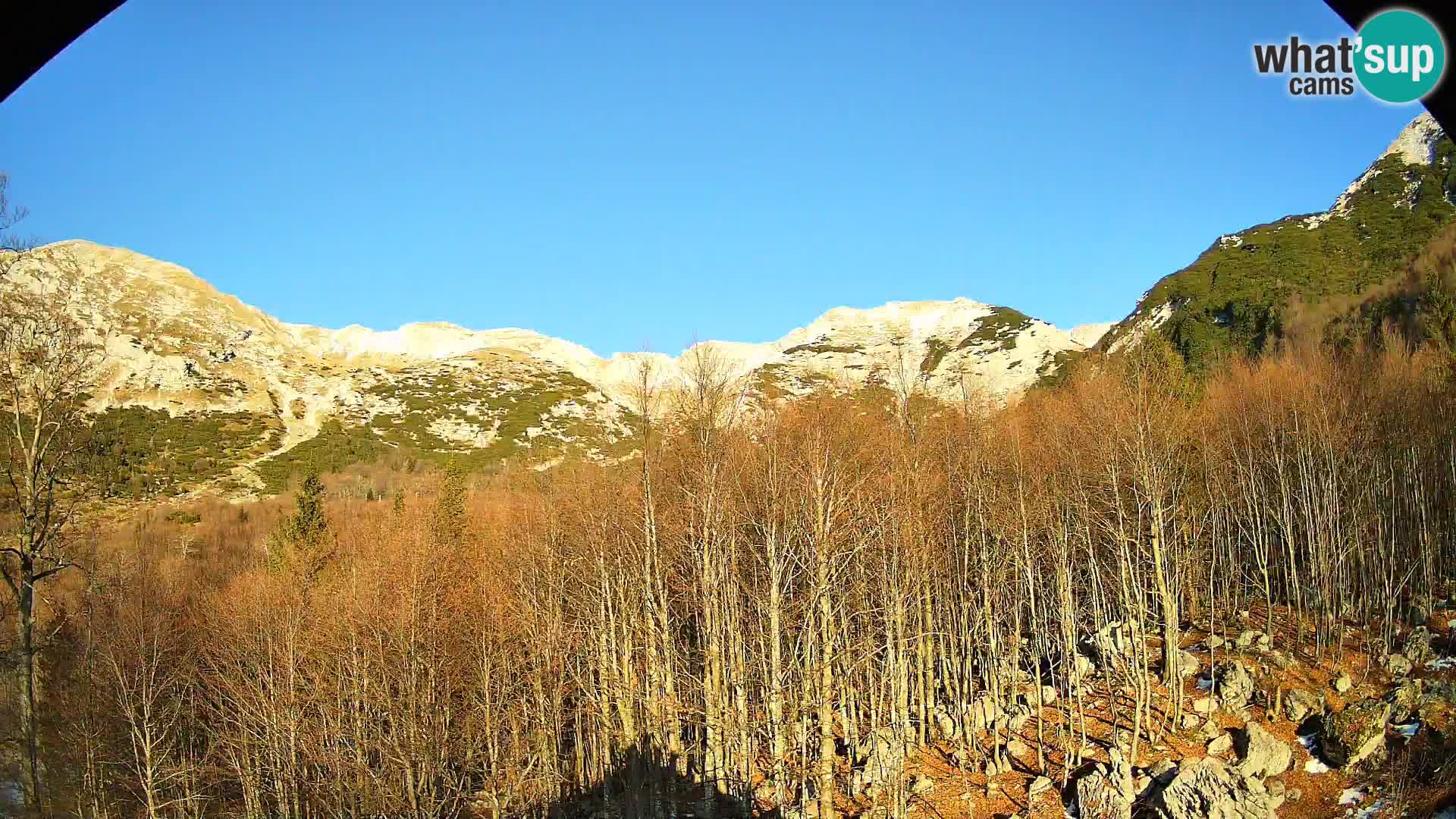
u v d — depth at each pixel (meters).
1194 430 45.00
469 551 51.97
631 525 41.69
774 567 30.94
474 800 40.94
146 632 42.41
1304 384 43.97
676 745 36.28
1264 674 35.03
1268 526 44.31
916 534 36.50
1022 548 41.59
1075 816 29.05
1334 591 38.72
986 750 35.12
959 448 44.25
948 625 43.31
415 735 37.19
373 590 41.34
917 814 31.61
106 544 62.19
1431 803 24.64
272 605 43.34
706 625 35.81
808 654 32.28
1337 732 28.84
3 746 29.97
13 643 29.17
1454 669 31.34
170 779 40.38
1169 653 34.81
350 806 38.19
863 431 43.25
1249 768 28.95
